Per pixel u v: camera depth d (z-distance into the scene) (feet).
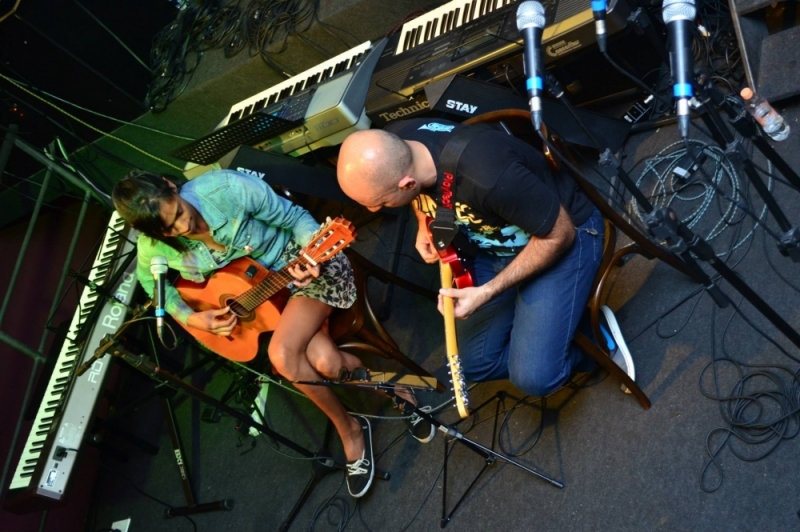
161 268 8.29
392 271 10.57
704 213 8.36
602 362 7.32
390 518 8.93
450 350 6.79
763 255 7.71
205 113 13.92
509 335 7.73
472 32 8.95
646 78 8.91
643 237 6.72
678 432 7.29
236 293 8.58
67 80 13.46
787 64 7.93
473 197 6.32
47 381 12.42
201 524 11.02
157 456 12.53
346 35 11.71
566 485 7.74
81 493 13.23
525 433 8.30
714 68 9.02
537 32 5.24
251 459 11.03
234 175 7.99
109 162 14.94
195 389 8.30
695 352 7.59
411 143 6.43
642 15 7.89
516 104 8.80
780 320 6.07
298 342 8.36
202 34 13.53
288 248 8.43
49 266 15.47
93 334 11.82
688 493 6.95
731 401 7.12
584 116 8.98
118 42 13.84
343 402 10.18
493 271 7.55
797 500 6.39
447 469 8.72
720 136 5.44
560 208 6.33
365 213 11.74
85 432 11.32
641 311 8.18
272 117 10.20
